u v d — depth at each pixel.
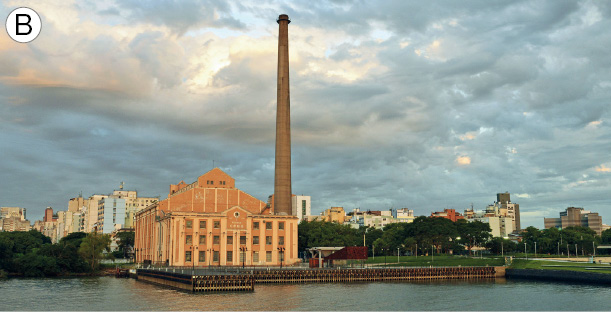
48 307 99.69
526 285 141.25
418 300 109.44
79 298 113.12
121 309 96.19
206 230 180.25
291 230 191.62
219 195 193.88
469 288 133.88
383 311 95.19
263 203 198.88
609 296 114.75
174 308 96.94
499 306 101.75
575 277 145.50
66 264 195.88
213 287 120.56
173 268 161.62
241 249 176.38
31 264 187.75
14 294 122.62
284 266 183.75
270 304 102.00
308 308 97.62
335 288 132.75
